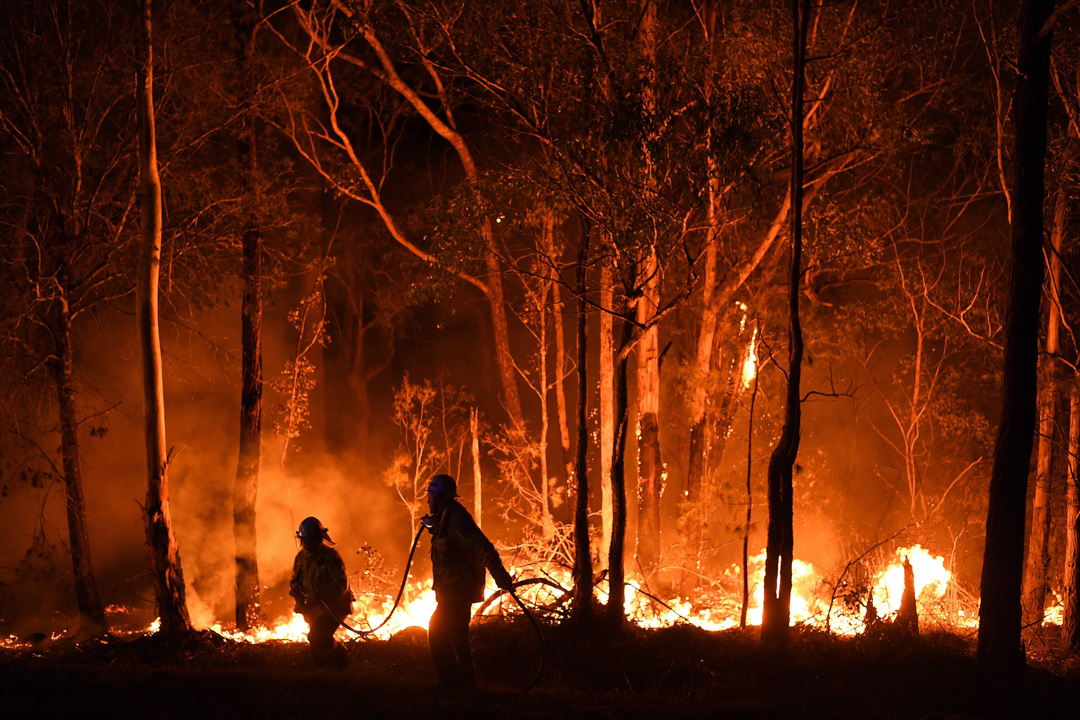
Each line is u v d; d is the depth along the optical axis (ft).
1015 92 35.29
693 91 43.86
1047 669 41.73
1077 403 52.54
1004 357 34.99
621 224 42.88
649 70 43.45
